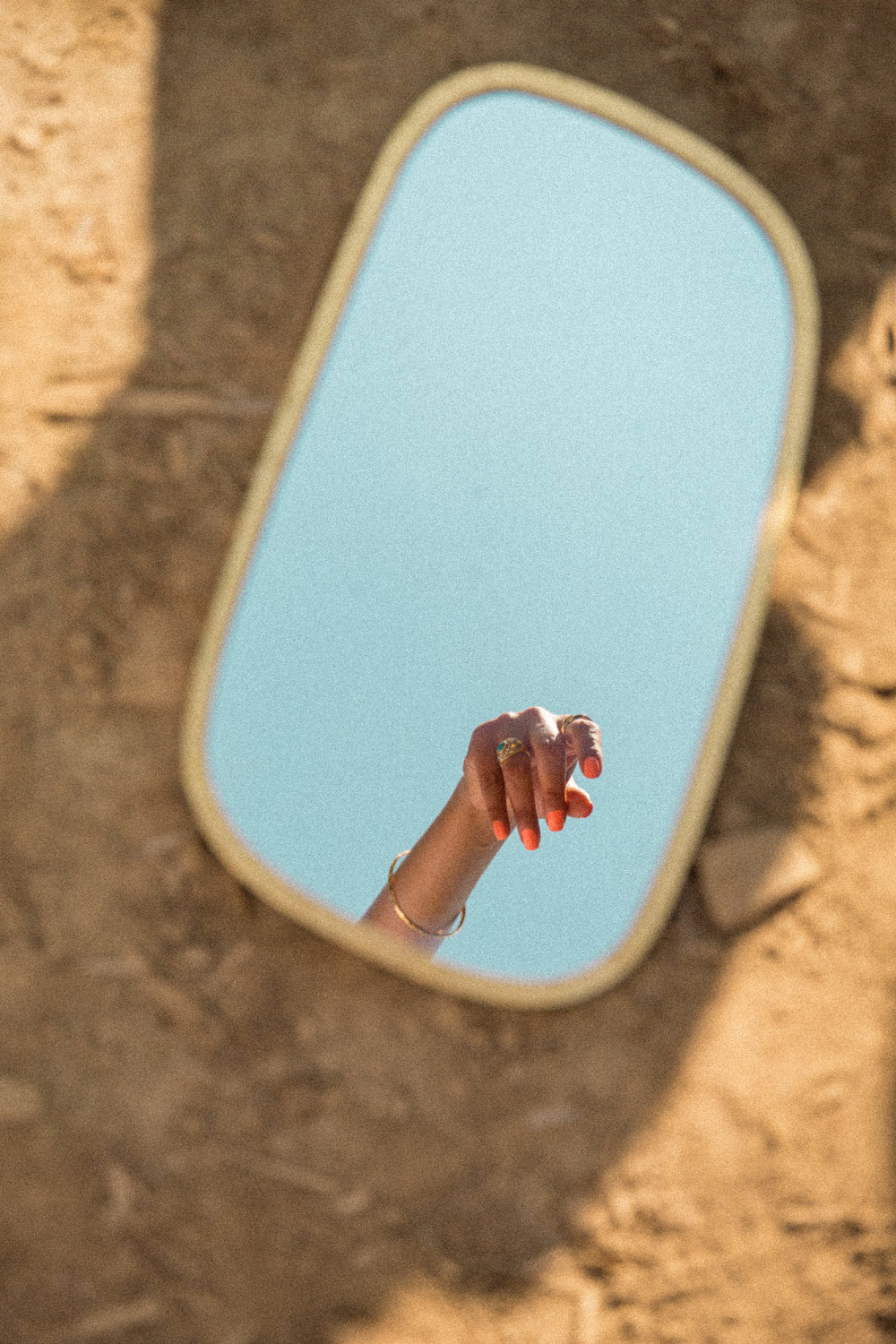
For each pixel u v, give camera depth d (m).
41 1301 1.75
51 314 1.87
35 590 1.82
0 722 1.80
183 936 1.80
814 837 1.90
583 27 1.97
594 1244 1.82
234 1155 1.78
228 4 1.92
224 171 1.90
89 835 1.80
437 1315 1.79
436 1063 1.82
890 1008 1.90
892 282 1.99
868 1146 1.87
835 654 1.94
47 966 1.78
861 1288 1.86
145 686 1.82
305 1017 1.80
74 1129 1.77
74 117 1.89
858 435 1.97
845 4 2.03
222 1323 1.76
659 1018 1.85
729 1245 1.84
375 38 1.93
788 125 1.99
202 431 1.86
